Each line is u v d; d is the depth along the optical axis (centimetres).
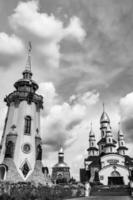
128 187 5325
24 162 4172
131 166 7775
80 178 8588
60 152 10331
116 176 6919
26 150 4328
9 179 3809
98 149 9725
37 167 4291
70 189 4219
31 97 4912
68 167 9625
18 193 2647
